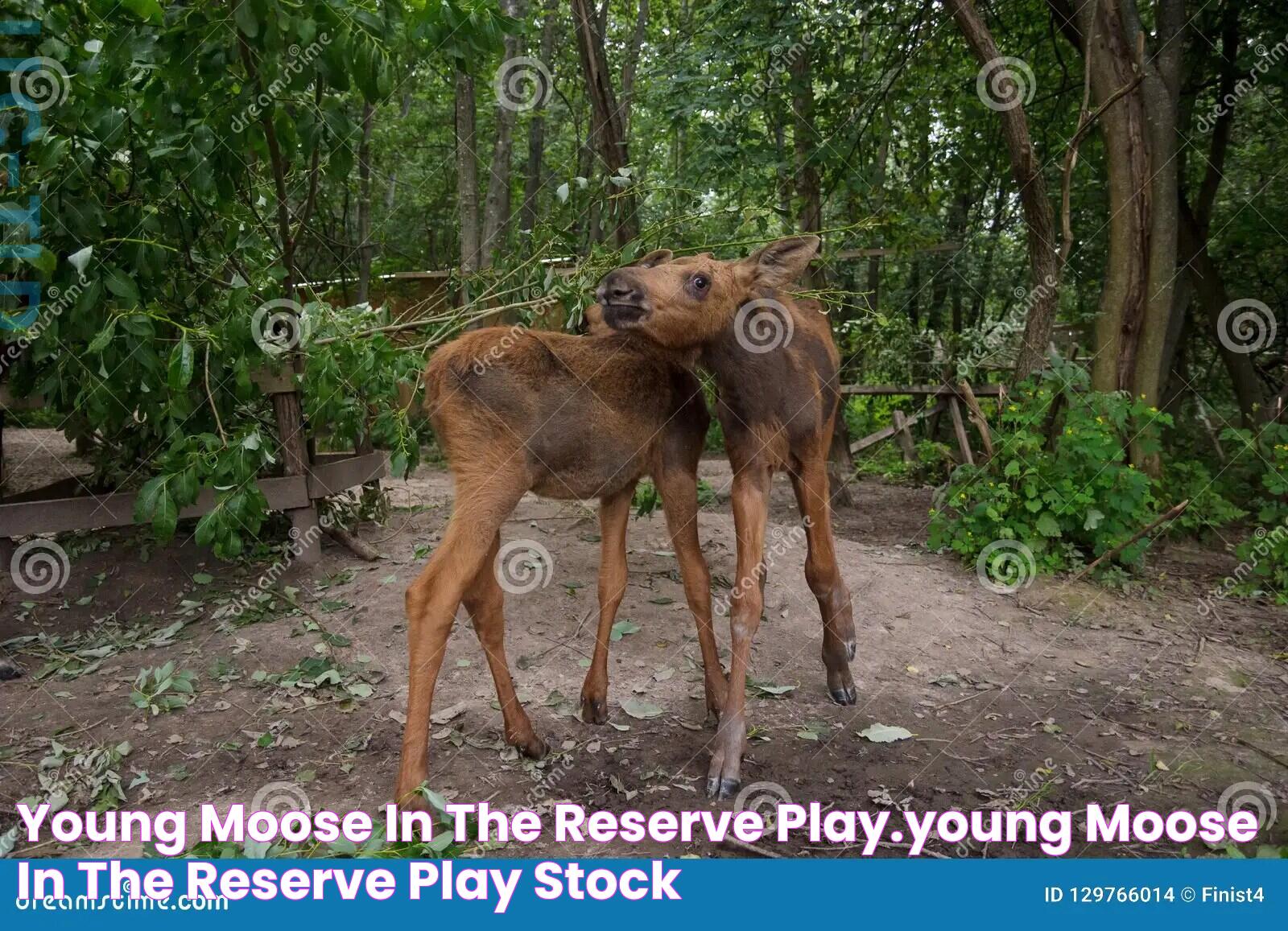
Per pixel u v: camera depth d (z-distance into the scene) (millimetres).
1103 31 7820
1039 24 10852
